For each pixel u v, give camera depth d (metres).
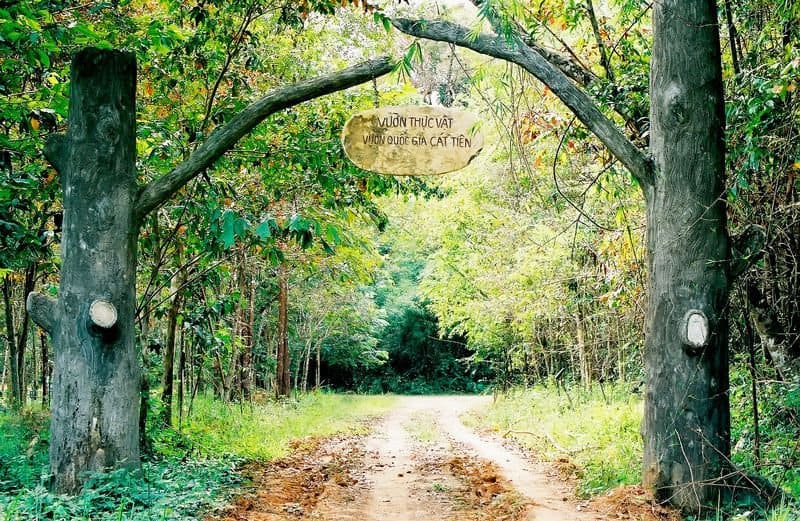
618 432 11.49
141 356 9.62
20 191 8.66
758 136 7.04
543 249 15.22
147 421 10.59
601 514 6.46
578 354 19.55
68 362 6.82
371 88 10.88
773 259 8.41
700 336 6.39
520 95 8.30
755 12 7.90
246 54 9.94
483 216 18.84
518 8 4.94
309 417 19.67
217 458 10.30
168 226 10.74
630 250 10.49
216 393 20.70
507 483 9.08
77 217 6.92
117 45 8.03
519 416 18.16
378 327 41.38
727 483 6.38
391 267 38.06
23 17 6.57
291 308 27.38
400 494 8.56
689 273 6.51
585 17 10.33
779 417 9.08
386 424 21.84
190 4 9.76
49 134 7.93
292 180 10.95
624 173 9.95
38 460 8.57
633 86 8.77
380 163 6.78
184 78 9.91
